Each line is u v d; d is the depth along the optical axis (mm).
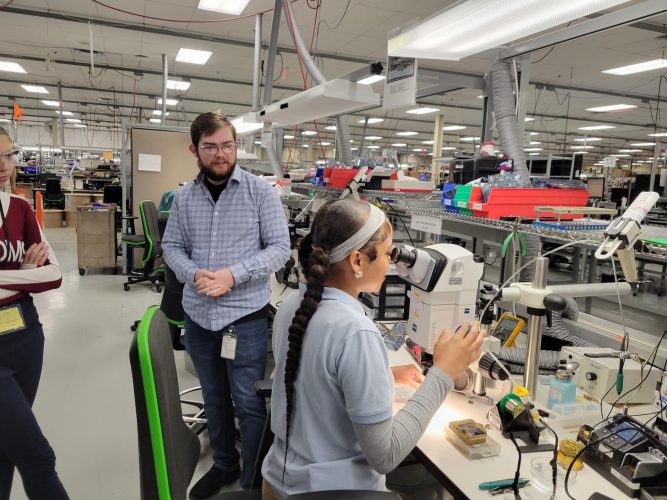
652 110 10070
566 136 14617
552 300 1307
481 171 2000
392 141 18078
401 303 2250
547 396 1438
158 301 4555
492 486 1051
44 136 17203
